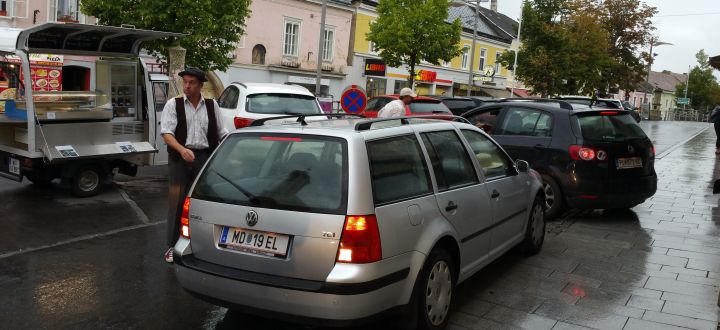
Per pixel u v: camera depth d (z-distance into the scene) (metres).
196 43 15.20
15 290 5.11
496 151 5.91
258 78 27.11
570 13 33.41
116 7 14.52
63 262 5.91
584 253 6.70
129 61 9.37
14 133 8.69
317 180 3.91
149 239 6.86
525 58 32.31
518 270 6.03
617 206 8.09
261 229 3.92
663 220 8.44
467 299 5.18
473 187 5.03
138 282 5.42
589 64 34.12
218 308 4.88
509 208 5.70
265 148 4.26
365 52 33.06
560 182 7.98
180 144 5.66
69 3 19.92
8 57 8.55
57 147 8.38
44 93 8.62
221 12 15.75
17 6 18.70
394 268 3.88
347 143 3.96
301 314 3.75
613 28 40.12
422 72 37.22
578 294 5.37
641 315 4.90
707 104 92.50
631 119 8.59
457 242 4.59
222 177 4.27
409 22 22.95
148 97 9.38
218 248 4.09
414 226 4.09
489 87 44.72
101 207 8.34
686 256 6.65
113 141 9.09
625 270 6.11
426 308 4.22
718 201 9.94
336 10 30.67
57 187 9.59
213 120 5.88
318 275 3.74
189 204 4.31
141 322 4.55
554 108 8.30
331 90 31.08
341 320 3.69
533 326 4.63
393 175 4.12
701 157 16.62
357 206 3.74
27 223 7.31
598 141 7.91
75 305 4.83
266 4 26.92
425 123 4.97
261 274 3.90
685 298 5.32
